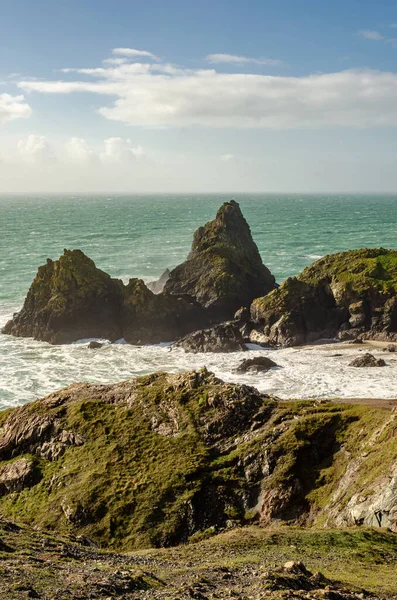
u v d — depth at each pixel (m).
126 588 19.50
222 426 44.41
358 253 102.75
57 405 51.44
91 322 92.38
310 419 42.25
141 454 43.25
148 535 36.00
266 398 48.19
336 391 63.72
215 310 100.12
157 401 48.50
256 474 39.25
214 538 32.44
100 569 21.70
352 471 36.62
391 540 29.12
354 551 27.69
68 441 46.78
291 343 86.31
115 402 49.97
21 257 165.88
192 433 44.06
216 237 119.94
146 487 39.66
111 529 37.16
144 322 91.62
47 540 25.94
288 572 22.44
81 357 82.50
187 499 37.88
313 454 39.69
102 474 41.84
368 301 90.12
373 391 63.12
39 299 94.25
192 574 22.89
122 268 145.38
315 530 31.64
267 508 36.78
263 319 91.44
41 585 18.30
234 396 46.56
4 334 94.25
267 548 28.44
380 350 80.75
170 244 194.25
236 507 37.59
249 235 128.62
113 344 89.12
